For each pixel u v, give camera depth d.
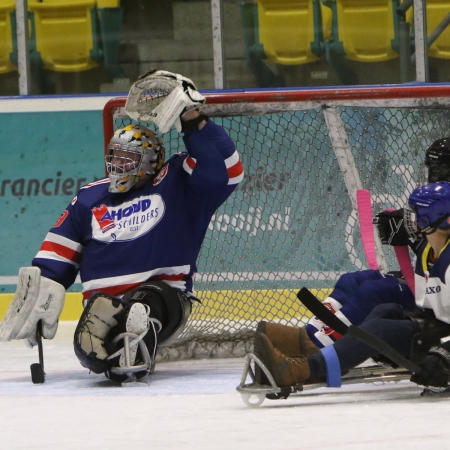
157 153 12.95
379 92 14.62
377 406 9.16
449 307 9.51
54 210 21.77
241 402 9.84
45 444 7.69
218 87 22.48
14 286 21.69
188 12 22.48
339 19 22.03
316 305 9.54
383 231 11.29
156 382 12.11
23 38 22.62
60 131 21.78
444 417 8.30
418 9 21.59
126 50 22.78
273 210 17.31
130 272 12.67
